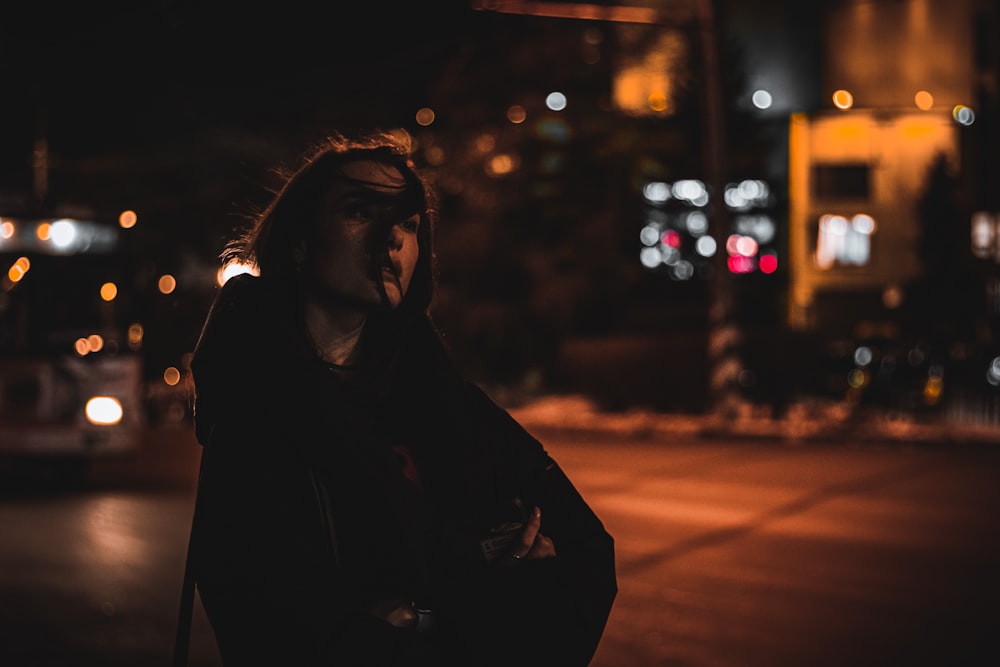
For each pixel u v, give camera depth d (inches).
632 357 963.3
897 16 1692.9
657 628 293.0
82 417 579.8
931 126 1685.5
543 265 1262.3
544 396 1154.0
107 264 601.6
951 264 1503.4
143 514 486.0
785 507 487.2
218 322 61.9
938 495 518.9
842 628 293.0
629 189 1344.7
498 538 66.0
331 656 56.2
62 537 428.5
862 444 753.6
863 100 1705.2
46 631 287.0
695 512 475.5
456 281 1275.8
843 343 1173.7
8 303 580.1
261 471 58.6
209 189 1247.5
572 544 69.1
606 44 1257.4
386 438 66.1
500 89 1262.3
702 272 1405.0
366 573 60.8
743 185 1466.5
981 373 1118.4
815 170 1711.4
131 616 304.8
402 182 63.3
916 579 349.4
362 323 65.5
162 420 1001.5
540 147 1285.7
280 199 63.8
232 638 58.3
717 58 883.4
